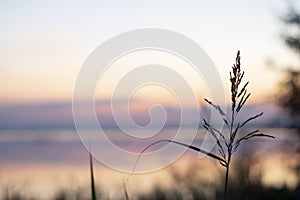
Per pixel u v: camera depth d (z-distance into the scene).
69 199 8.23
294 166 12.06
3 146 39.16
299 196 7.12
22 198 8.02
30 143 41.34
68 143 34.53
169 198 8.33
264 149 9.58
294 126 13.23
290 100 13.86
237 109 1.99
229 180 7.26
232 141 2.02
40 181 10.80
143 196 8.58
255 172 7.71
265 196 7.16
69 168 15.68
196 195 8.02
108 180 7.98
